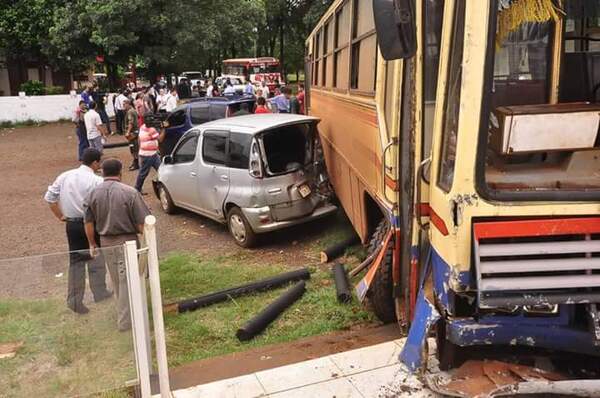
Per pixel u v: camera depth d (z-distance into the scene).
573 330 3.11
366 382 4.05
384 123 4.82
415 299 3.91
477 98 2.88
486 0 2.83
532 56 3.32
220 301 6.52
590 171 3.02
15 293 4.11
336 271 6.73
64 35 28.95
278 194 8.21
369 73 5.48
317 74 11.27
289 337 5.50
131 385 4.21
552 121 2.92
